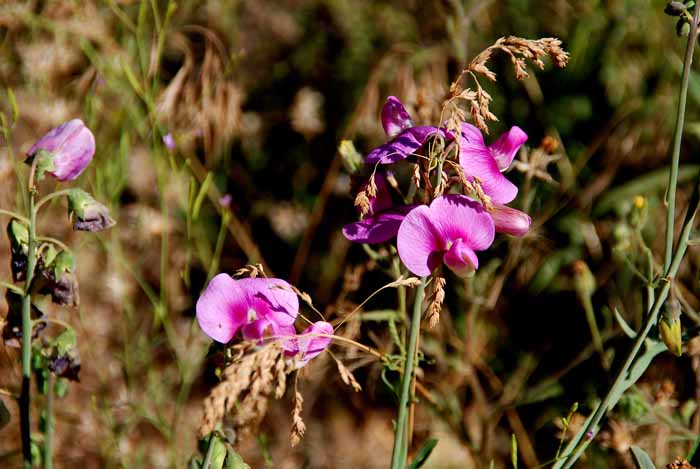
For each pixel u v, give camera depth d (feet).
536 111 2.91
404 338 2.21
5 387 2.42
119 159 2.59
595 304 2.67
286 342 1.90
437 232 1.92
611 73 2.85
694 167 2.66
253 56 3.26
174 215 2.74
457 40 2.69
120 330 2.60
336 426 2.70
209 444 1.93
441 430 2.58
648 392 2.41
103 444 2.49
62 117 2.58
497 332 2.71
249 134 3.13
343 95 3.16
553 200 2.70
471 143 1.96
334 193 3.01
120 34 2.74
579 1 2.96
